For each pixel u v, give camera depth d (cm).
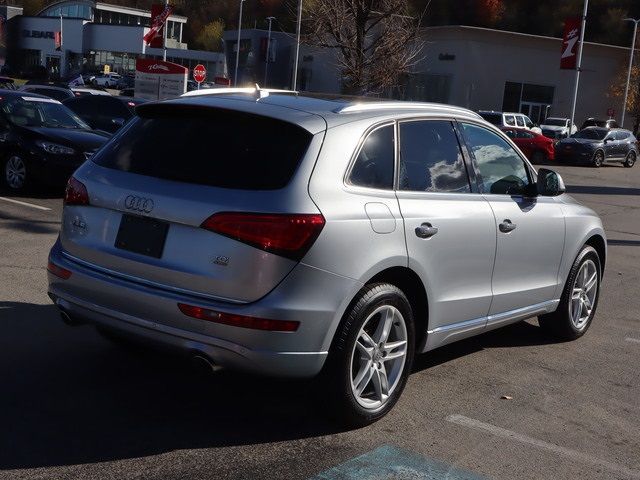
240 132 450
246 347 409
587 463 449
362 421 464
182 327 420
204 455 423
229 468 410
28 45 9062
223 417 476
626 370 623
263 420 475
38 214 1125
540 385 573
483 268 544
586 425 505
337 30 2317
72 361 550
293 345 416
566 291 664
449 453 448
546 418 512
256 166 431
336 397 446
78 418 460
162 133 470
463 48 5169
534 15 8456
